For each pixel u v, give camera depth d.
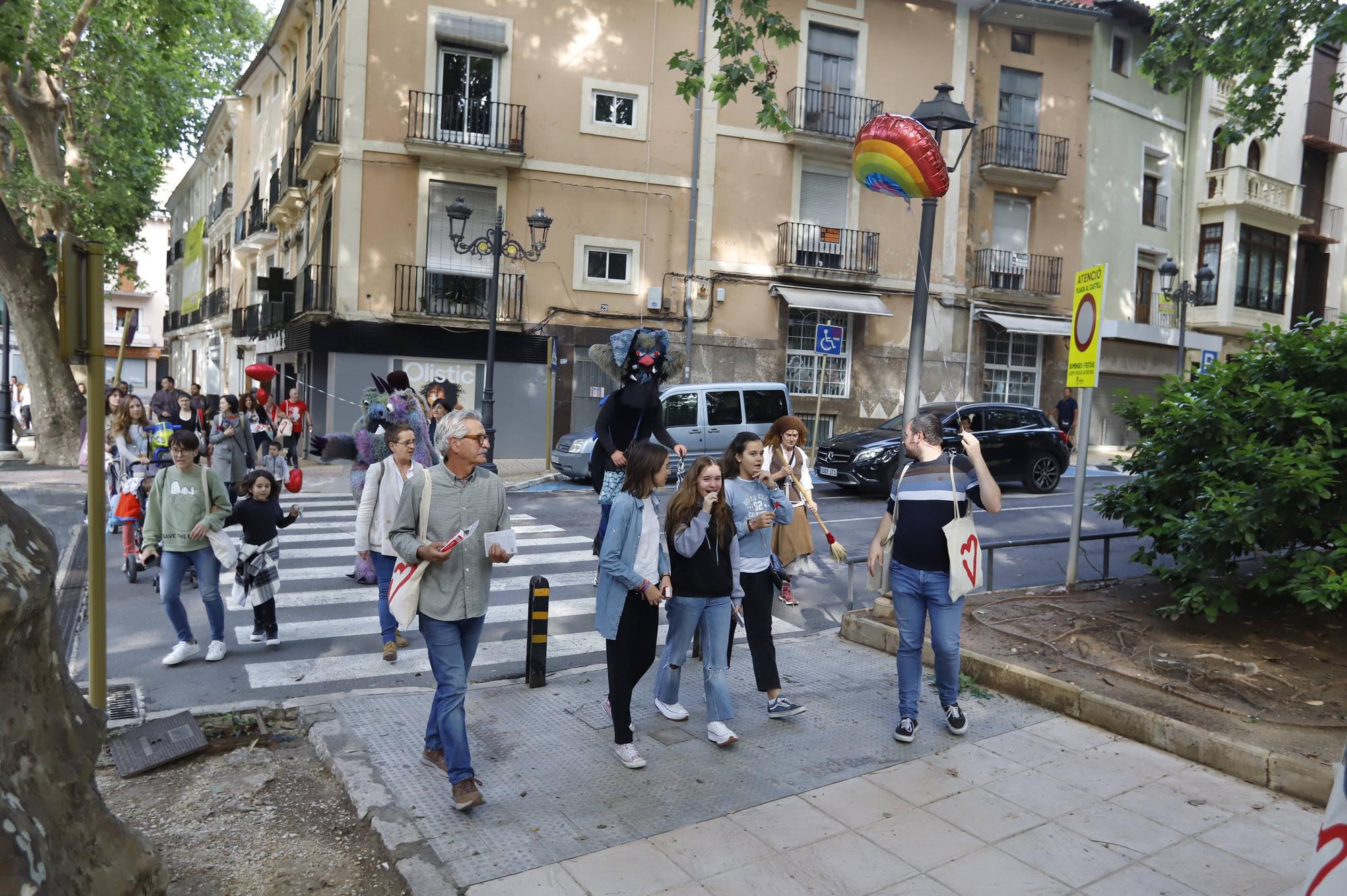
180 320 44.50
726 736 4.92
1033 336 24.78
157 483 6.31
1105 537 8.21
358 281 18.88
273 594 6.72
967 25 22.88
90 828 2.54
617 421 6.80
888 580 7.21
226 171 35.19
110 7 19.05
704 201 20.91
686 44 20.67
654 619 4.75
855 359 22.55
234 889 3.58
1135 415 7.29
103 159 23.67
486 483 4.40
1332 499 5.95
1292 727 4.93
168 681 6.08
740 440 5.46
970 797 4.39
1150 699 5.38
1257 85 11.49
